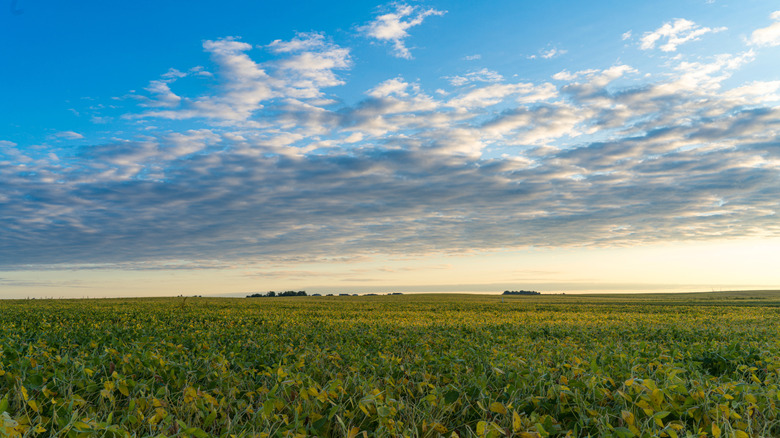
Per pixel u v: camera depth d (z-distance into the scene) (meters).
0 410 4.71
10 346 9.27
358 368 7.89
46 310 32.16
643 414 5.66
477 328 17.91
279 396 6.23
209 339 12.80
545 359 9.11
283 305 47.31
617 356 8.60
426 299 80.38
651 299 78.81
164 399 5.96
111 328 16.62
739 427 5.11
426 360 9.04
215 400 5.73
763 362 8.63
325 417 5.50
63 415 5.38
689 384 6.91
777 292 102.69
